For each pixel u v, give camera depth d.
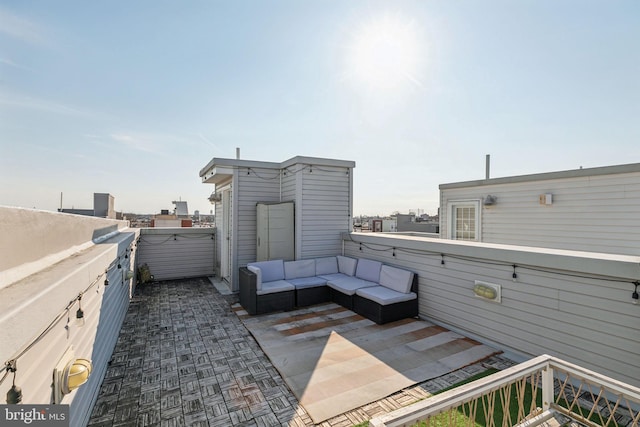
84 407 2.29
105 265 2.51
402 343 4.04
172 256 8.35
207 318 5.11
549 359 2.19
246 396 2.86
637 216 5.44
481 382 1.83
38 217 1.57
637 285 2.76
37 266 1.56
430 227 12.32
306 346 3.96
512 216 7.32
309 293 5.75
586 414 2.57
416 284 5.05
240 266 7.02
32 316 1.04
